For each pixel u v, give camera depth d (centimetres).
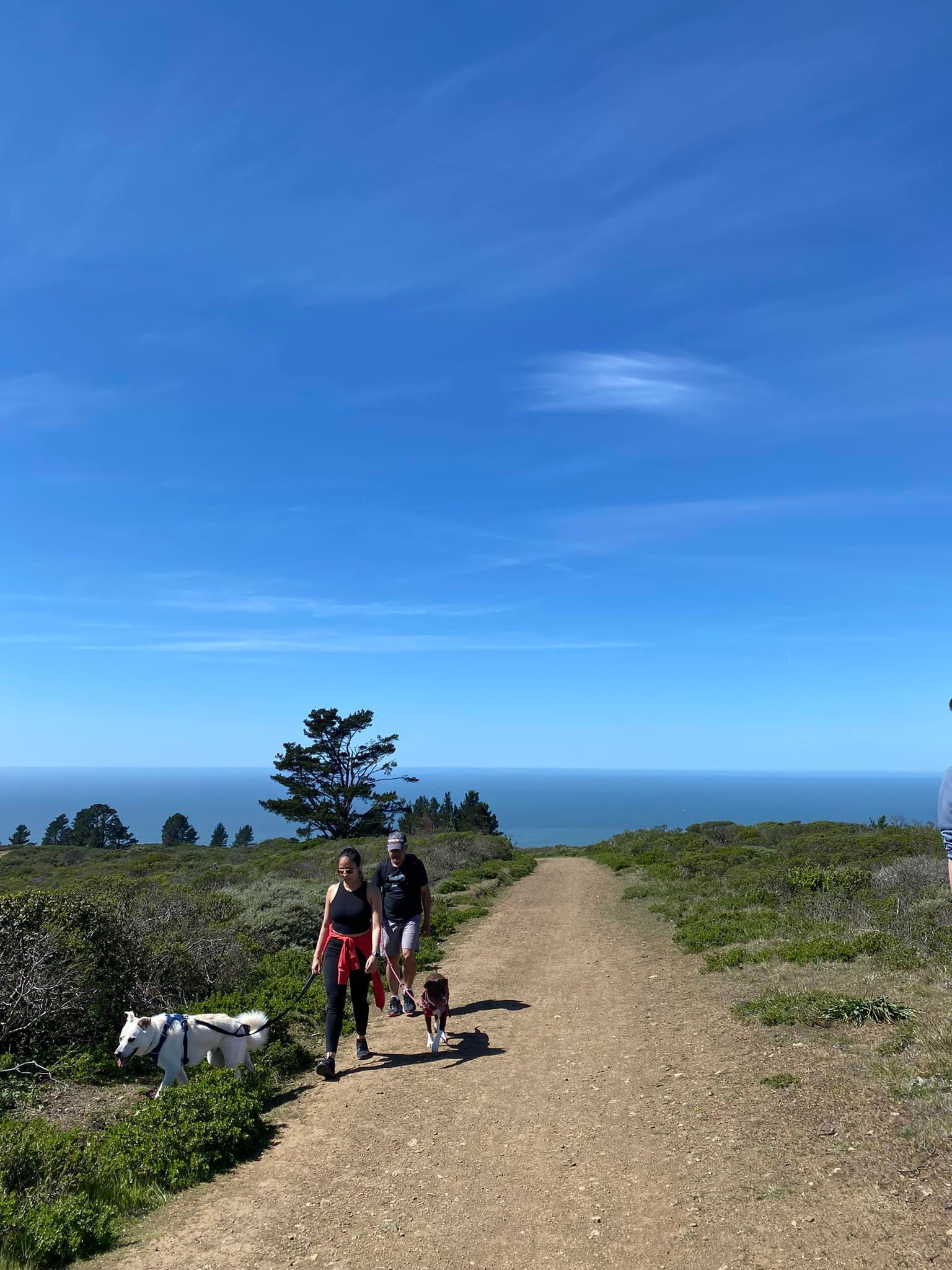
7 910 798
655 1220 422
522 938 1469
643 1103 601
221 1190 494
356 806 4675
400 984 915
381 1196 477
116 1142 528
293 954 1156
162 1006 844
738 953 1080
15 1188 461
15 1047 737
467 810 6166
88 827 6981
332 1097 655
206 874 2786
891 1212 391
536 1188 476
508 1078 684
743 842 3347
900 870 1571
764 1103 562
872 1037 662
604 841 4816
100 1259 414
